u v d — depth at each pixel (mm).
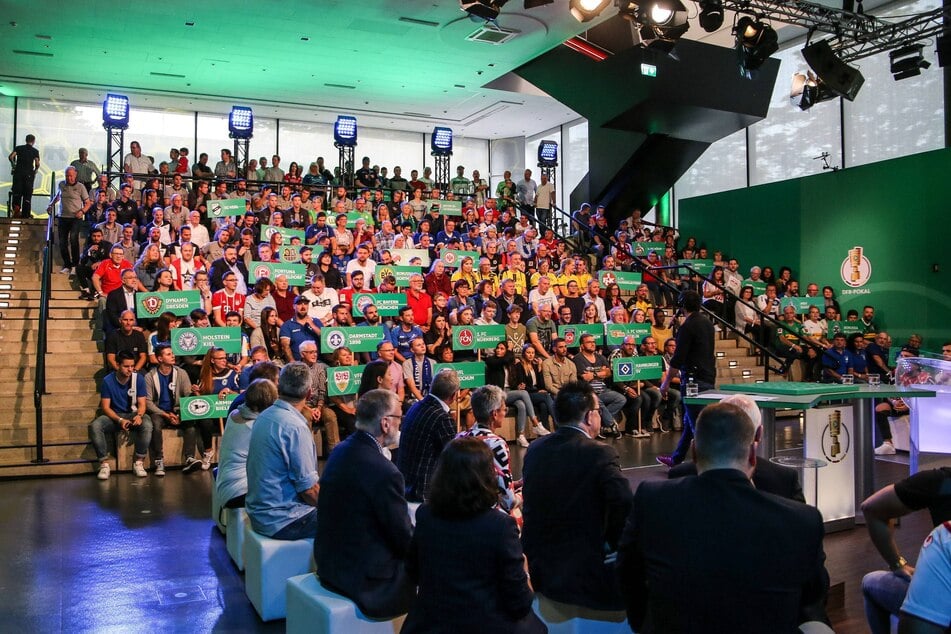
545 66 16328
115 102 15484
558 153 22453
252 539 4367
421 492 4691
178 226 13039
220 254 11711
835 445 5512
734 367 13023
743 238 16781
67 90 17906
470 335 10070
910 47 10680
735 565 2012
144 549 5430
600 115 14945
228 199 13297
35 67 16156
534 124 21891
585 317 11672
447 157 19500
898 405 9305
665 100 13633
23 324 10172
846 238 14578
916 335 12734
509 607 2637
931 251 13164
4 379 9125
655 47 9609
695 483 2164
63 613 4258
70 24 13617
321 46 14836
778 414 11922
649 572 2143
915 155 13391
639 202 17938
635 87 13836
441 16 13172
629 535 2258
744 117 14555
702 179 18828
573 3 9625
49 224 11383
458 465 2678
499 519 2664
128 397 8148
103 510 6539
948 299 12930
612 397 10398
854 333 13797
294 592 3688
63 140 18812
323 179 17438
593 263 15219
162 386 8367
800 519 2066
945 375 5934
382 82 17406
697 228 18000
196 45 14766
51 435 8352
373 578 3438
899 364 6152
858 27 10602
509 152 23859
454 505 2658
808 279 15336
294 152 21188
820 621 2494
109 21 13477
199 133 20109
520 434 9953
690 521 2090
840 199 14680
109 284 10570
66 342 9836
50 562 5133
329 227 12930
